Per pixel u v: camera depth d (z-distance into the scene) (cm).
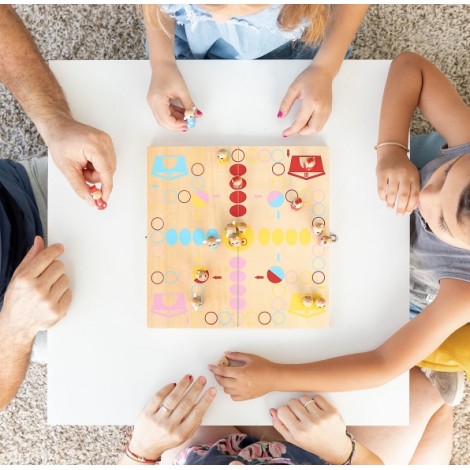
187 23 93
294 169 89
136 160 90
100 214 89
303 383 86
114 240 89
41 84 89
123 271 89
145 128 90
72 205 89
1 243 92
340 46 88
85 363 88
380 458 116
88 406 88
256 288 88
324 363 87
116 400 88
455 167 78
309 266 88
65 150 85
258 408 90
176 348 89
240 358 87
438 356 106
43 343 104
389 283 89
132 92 90
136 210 89
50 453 136
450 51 134
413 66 92
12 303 85
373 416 89
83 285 89
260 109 90
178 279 88
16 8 133
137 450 92
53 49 134
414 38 134
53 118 88
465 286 87
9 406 136
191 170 88
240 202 89
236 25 92
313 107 86
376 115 90
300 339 89
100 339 88
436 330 87
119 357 88
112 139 90
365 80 91
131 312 89
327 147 89
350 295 89
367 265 89
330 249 89
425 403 119
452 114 92
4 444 136
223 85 90
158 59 88
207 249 88
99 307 89
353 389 87
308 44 101
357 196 90
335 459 93
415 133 133
